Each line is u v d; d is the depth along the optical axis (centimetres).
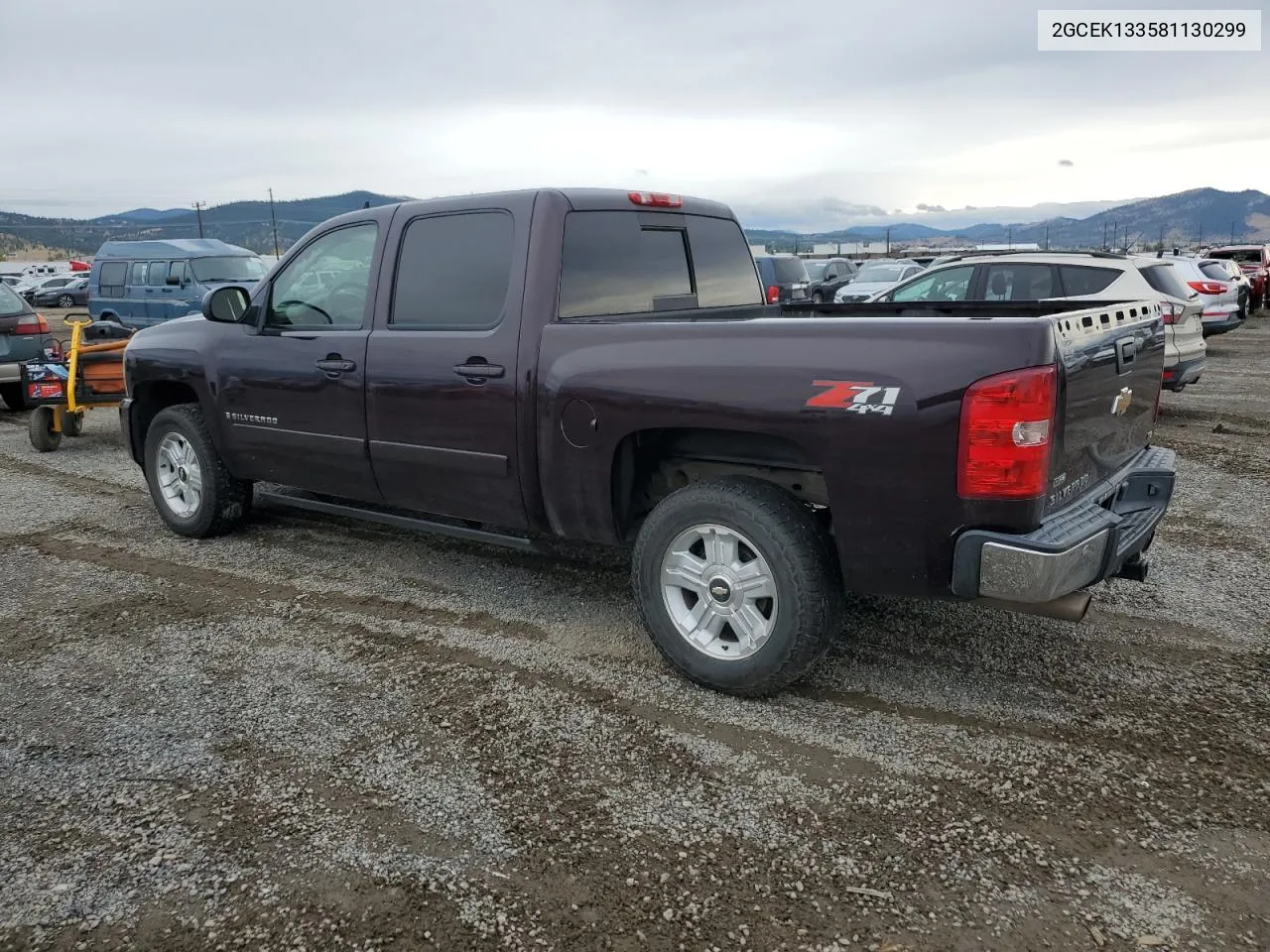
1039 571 279
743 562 341
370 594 464
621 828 269
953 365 285
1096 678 362
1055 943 223
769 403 316
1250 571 482
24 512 632
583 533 386
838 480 308
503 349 387
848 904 237
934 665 375
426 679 367
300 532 573
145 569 507
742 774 296
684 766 302
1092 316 318
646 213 434
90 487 707
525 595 460
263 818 275
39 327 1056
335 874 250
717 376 327
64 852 261
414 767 303
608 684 361
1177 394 1132
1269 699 342
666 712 338
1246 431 879
